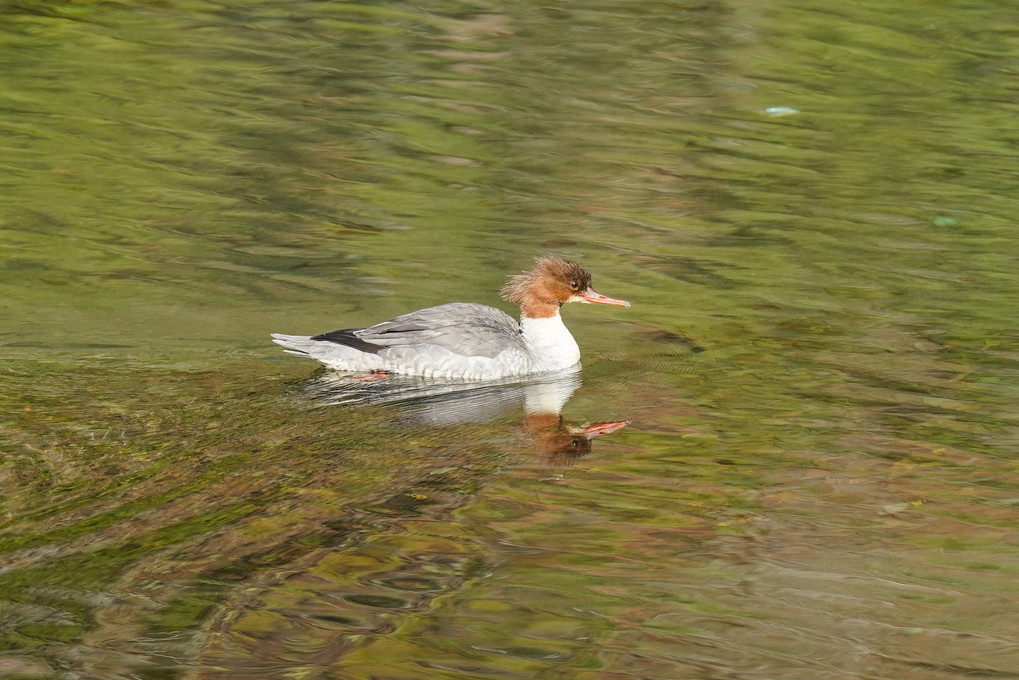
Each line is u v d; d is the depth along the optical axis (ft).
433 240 61.05
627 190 69.36
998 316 53.26
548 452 38.58
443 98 83.87
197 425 38.88
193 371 43.88
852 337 50.60
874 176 72.79
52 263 55.77
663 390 44.80
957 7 108.06
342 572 30.60
